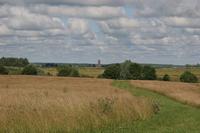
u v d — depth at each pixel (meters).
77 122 21.34
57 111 21.08
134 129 22.36
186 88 75.31
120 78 152.50
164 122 26.34
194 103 44.84
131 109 27.66
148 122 25.77
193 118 29.62
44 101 22.47
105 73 154.62
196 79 144.88
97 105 24.55
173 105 42.56
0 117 18.42
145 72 153.12
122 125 23.67
